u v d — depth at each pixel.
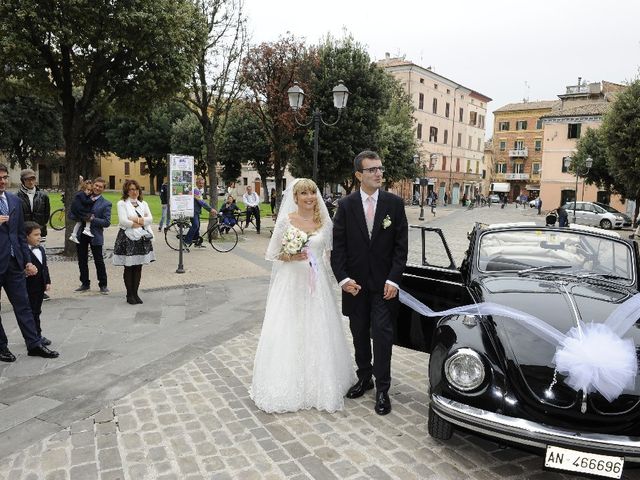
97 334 5.88
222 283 9.05
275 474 3.13
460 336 3.36
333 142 19.52
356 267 4.05
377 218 4.01
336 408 4.04
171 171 9.66
